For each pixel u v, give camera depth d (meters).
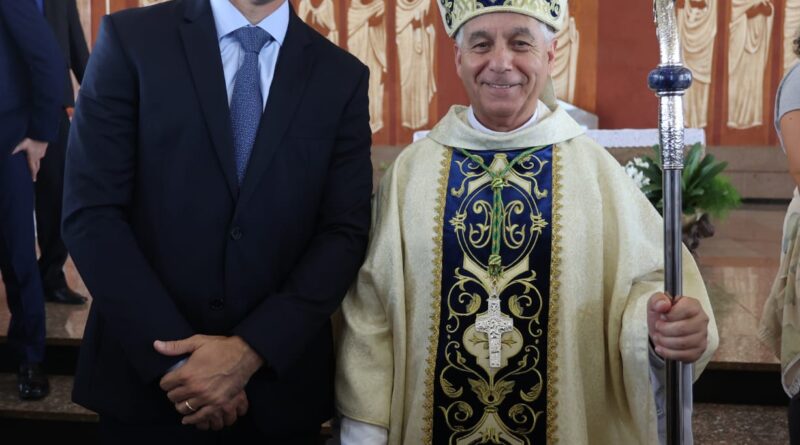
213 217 2.07
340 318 2.34
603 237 2.14
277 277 2.12
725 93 8.61
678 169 1.72
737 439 3.38
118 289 2.00
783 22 8.47
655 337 1.85
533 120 2.23
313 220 2.16
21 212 3.46
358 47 8.77
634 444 2.14
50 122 3.45
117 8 8.64
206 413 1.97
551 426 2.09
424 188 2.21
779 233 6.90
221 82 2.09
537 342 2.10
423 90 8.78
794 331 2.41
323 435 3.50
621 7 8.58
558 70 8.70
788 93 2.31
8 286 3.55
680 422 1.84
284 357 2.01
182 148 2.06
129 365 2.10
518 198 2.15
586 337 2.12
